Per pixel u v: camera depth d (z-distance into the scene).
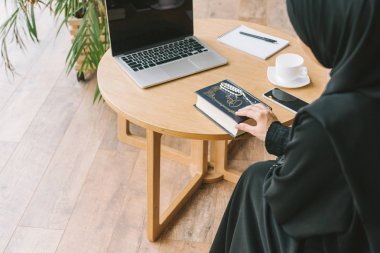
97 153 2.25
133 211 1.98
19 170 2.15
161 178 2.13
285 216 1.12
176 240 1.88
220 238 1.52
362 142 0.94
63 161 2.21
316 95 1.46
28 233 1.89
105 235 1.89
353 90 0.94
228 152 2.28
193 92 1.48
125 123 2.24
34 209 1.98
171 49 1.65
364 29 0.88
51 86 2.66
